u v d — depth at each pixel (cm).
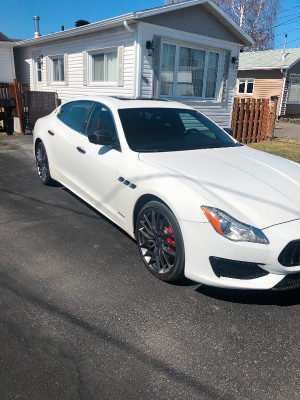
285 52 2405
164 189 279
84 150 400
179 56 1025
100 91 1093
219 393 189
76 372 199
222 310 261
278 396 189
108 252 343
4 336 224
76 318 244
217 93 1177
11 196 501
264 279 248
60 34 1148
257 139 1173
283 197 273
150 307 260
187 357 213
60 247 350
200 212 254
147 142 360
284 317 255
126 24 871
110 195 356
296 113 2384
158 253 296
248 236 242
